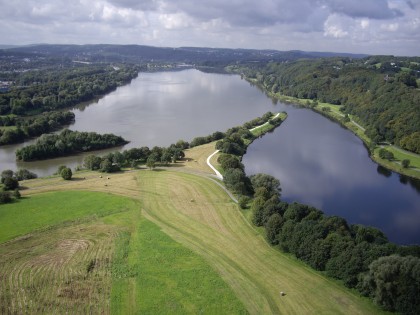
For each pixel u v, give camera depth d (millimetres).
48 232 94375
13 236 91875
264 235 92062
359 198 130625
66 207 108562
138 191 121125
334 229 82562
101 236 92438
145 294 70438
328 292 71375
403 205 125812
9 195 112250
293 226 84438
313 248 78062
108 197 116062
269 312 66188
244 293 71062
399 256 68125
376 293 66188
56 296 69625
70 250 86062
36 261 81438
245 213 104875
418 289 63094
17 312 65250
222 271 78000
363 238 79938
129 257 83062
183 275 76438
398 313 64812
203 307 67125
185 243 89250
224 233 94312
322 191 135125
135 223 99562
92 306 67000
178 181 130000
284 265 80375
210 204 111625
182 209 108250
